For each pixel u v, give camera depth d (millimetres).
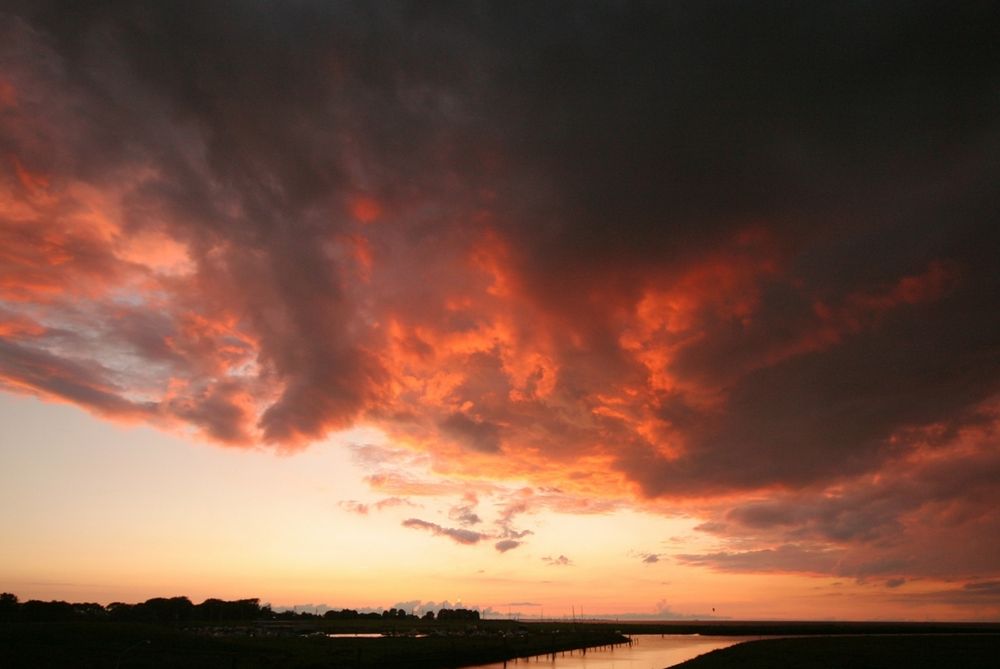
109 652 73375
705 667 82125
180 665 68688
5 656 65938
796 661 84562
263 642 96875
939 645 118500
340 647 97438
